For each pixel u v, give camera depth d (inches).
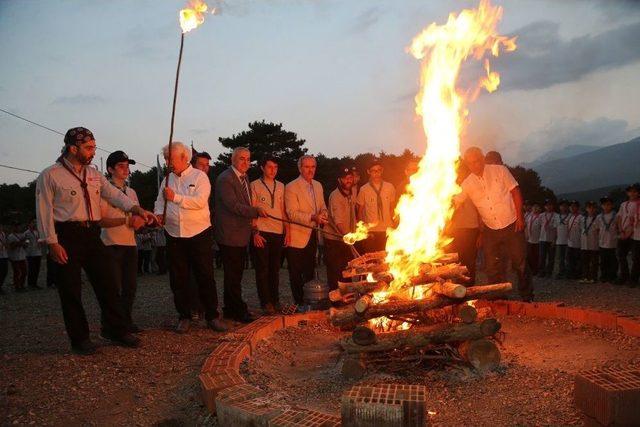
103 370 182.5
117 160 256.4
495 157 308.3
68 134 195.2
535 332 219.6
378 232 301.7
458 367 162.4
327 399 147.9
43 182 190.1
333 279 301.1
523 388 146.5
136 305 362.9
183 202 231.0
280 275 606.2
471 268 290.7
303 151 1665.8
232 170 255.0
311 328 241.3
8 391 160.4
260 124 1627.7
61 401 153.7
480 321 163.8
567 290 393.1
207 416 138.5
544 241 527.2
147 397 156.9
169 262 241.0
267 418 114.7
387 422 106.2
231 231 251.6
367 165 309.4
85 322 203.9
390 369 164.2
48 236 188.5
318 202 293.7
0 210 1692.9
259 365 180.2
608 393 111.6
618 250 426.0
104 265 208.1
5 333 267.6
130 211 215.3
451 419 130.0
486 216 270.8
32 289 551.5
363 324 185.0
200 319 274.4
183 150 240.5
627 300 333.1
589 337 204.8
